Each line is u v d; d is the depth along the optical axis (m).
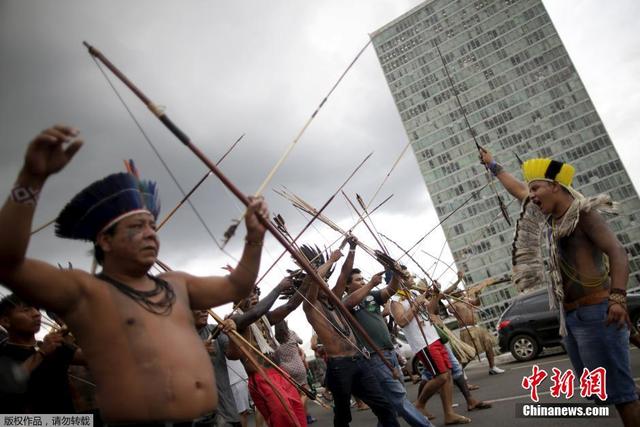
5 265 1.51
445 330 7.29
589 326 2.90
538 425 4.44
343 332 4.20
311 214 4.79
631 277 96.38
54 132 1.51
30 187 1.52
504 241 103.31
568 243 2.98
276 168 2.10
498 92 114.62
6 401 2.62
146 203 2.10
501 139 112.12
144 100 1.90
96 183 1.93
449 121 117.44
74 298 1.71
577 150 104.88
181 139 1.93
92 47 1.91
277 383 4.10
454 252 109.44
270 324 4.80
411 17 127.75
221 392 4.48
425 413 5.81
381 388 4.16
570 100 107.44
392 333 8.52
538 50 112.50
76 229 1.95
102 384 1.71
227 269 2.97
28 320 2.95
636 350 8.31
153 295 1.92
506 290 101.62
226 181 1.98
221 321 3.46
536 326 10.66
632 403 2.80
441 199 114.19
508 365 10.73
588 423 4.17
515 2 116.62
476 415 5.61
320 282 2.63
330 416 8.46
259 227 2.11
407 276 5.10
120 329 1.75
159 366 1.75
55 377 2.86
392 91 126.62
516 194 3.68
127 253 1.89
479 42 118.50
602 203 2.89
